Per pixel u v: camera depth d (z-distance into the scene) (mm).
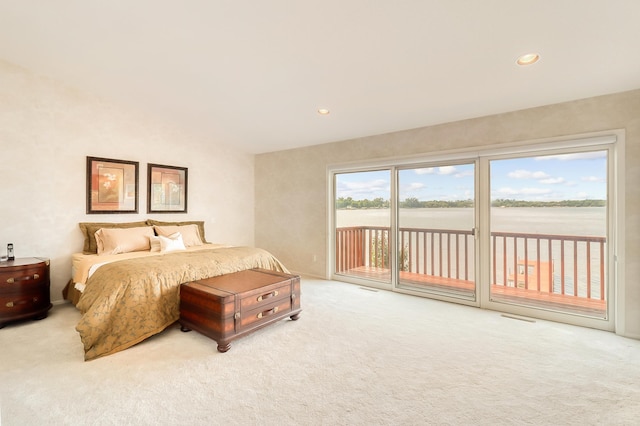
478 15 1956
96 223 3826
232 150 5520
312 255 5078
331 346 2533
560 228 3143
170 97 3742
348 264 4852
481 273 3518
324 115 3836
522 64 2441
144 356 2357
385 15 2043
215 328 2477
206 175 5133
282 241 5484
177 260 3092
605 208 2912
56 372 2111
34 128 3400
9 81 3227
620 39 2074
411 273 4301
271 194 5641
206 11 2170
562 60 2354
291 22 2199
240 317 2549
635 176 2682
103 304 2441
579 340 2646
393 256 4223
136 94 3742
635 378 2055
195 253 3533
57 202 3570
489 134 3422
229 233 5504
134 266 2795
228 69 2961
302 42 2424
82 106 3750
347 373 2119
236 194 5602
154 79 3320
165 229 4215
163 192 4559
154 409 1728
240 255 3562
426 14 1992
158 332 2691
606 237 2885
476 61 2453
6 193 3230
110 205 4000
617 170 2754
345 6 1995
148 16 2295
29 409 1713
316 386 1965
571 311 3090
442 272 4051
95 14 2350
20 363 2229
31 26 2555
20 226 3320
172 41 2584
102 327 2400
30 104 3365
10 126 3244
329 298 3883
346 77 2904
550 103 3053
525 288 3705
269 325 2836
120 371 2137
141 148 4312
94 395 1854
